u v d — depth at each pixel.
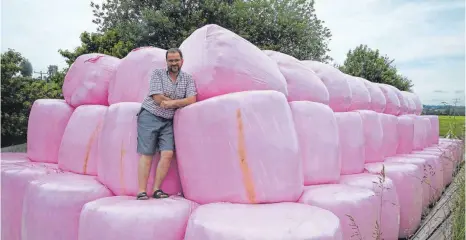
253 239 2.51
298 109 3.69
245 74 3.43
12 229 4.28
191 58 3.60
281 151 3.17
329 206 3.24
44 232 3.57
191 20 13.80
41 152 4.79
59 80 12.38
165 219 2.98
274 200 3.15
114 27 14.76
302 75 3.99
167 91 3.37
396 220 4.15
